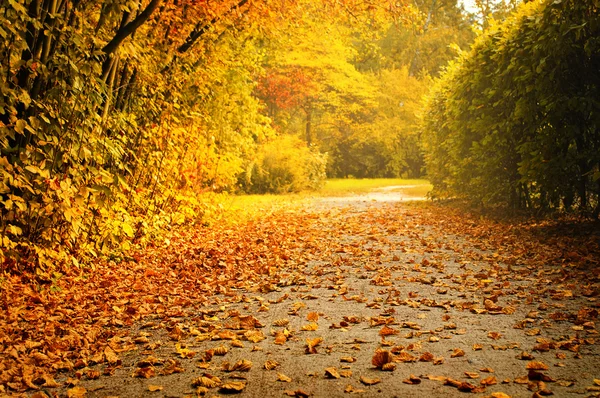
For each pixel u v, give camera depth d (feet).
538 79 33.30
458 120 50.88
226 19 46.93
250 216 54.65
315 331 17.56
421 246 34.37
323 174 108.78
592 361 13.89
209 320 19.40
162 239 36.01
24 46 22.91
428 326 17.66
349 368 14.11
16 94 23.48
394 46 174.19
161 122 40.50
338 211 59.67
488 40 44.75
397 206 64.18
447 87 58.95
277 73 120.06
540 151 34.40
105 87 27.45
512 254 29.68
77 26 29.48
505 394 12.01
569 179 35.17
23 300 21.09
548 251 29.30
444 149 61.57
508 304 19.95
